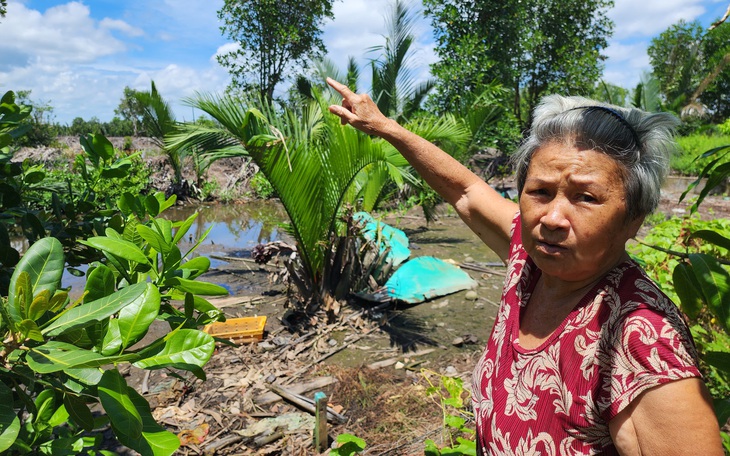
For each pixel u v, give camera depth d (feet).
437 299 18.75
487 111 34.91
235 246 29.04
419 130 21.88
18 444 3.86
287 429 10.76
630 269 3.00
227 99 15.37
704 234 4.21
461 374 13.00
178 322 3.92
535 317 3.43
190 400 11.91
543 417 3.13
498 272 22.25
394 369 13.37
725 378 6.97
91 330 2.96
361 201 28.50
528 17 55.06
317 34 67.51
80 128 122.21
